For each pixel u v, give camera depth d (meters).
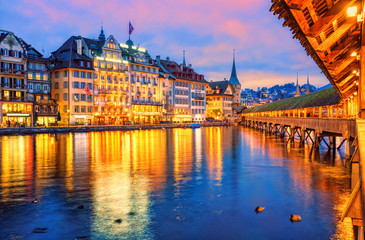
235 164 26.19
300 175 21.36
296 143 45.00
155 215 13.27
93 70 84.44
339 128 25.31
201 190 17.31
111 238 11.02
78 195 16.27
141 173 22.20
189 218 12.94
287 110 60.22
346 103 29.81
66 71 79.50
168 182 19.30
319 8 7.56
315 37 8.55
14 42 70.44
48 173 22.17
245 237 11.08
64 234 11.32
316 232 11.45
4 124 66.88
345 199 15.43
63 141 47.91
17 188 17.73
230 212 13.62
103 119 88.25
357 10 7.56
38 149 36.88
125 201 15.23
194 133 70.94
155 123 102.25
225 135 64.00
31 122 72.44
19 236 11.12
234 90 151.12
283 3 6.98
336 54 11.08
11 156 30.83
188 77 124.19
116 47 92.19
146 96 102.25
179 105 118.25
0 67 67.75
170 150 36.62
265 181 19.53
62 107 80.56
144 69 101.38
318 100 43.12
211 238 11.05
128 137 57.22
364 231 6.02
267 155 31.91
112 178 20.47
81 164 26.12
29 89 75.50
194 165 25.69
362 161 6.26
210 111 142.25
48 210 13.84
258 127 91.06
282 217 13.00
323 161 27.48
